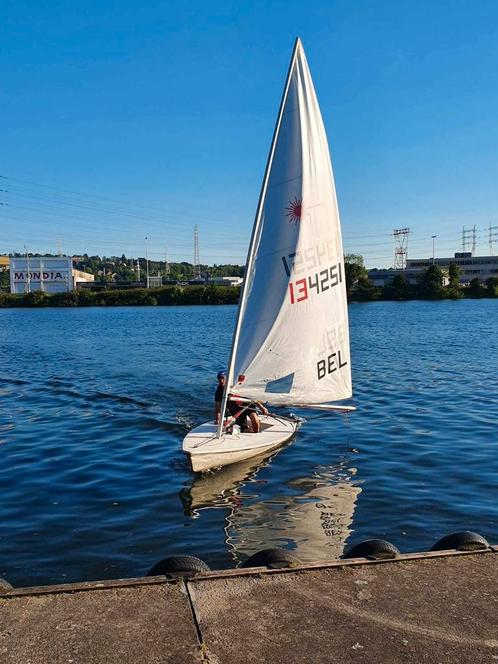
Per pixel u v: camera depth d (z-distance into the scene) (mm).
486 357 36781
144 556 9945
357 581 6113
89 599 5820
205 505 12398
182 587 6023
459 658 4891
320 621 5418
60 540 10570
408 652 4973
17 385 28469
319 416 20672
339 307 16281
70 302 140500
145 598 5824
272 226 15242
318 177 15398
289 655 4953
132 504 12445
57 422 20344
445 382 27594
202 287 139375
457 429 18547
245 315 15438
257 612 5562
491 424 19078
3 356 40688
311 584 6062
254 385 15719
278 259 15352
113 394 25547
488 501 12234
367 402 23125
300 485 13602
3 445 17375
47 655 4945
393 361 35438
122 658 4918
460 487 13141
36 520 11523
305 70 15031
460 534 7062
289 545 10414
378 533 10805
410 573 6273
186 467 15094
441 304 120562
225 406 15750
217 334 58312
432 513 11656
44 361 37719
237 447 15250
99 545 10367
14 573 9305
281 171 15156
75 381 29297
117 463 15477
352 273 141625
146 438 18062
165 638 5188
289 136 15094
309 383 16062
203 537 10758
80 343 50156
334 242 15938
